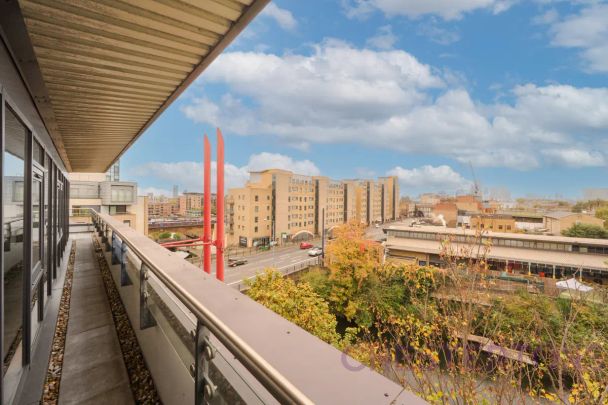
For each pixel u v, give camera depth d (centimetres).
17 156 207
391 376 326
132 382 176
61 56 245
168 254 156
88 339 236
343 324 1425
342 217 4997
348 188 5053
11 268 188
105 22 207
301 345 58
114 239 383
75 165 790
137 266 227
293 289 733
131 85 306
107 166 871
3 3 140
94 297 340
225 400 72
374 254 1463
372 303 1104
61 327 258
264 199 3581
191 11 200
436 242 2014
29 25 204
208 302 81
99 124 429
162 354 149
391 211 7450
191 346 100
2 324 150
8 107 184
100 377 183
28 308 207
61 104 341
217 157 683
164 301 139
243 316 71
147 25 213
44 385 176
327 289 1459
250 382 72
